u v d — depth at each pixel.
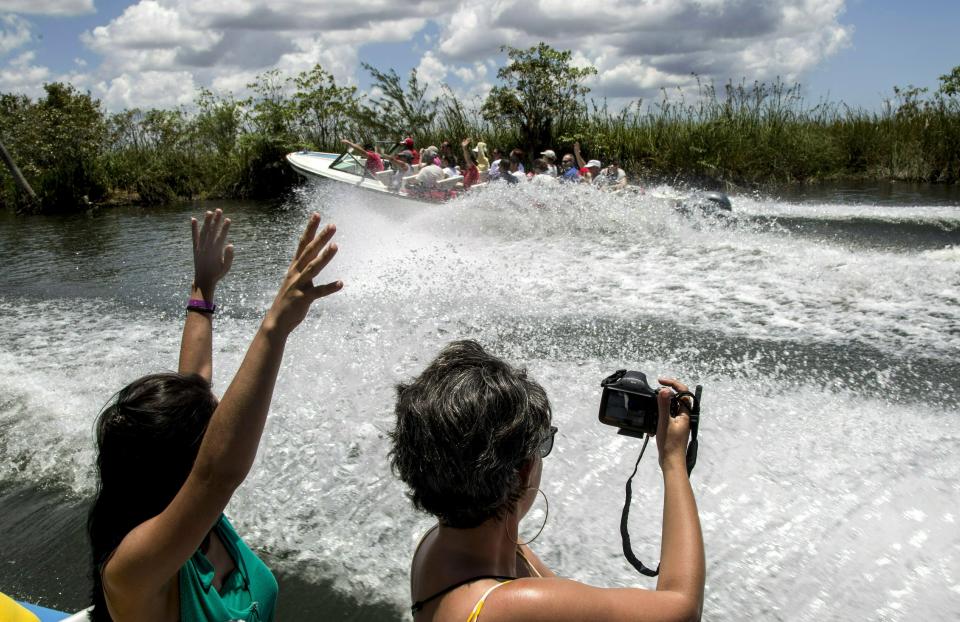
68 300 8.26
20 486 4.04
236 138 23.03
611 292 6.93
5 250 12.61
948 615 2.64
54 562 3.36
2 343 6.52
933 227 11.26
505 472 1.15
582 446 3.89
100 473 1.39
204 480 1.21
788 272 7.27
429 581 1.20
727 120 20.31
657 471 3.63
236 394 1.22
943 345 5.12
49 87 21.75
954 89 19.73
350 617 2.91
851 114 21.66
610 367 5.03
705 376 4.80
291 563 3.24
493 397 1.18
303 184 22.38
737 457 3.73
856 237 10.23
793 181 20.14
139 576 1.23
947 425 3.94
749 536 3.13
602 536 3.22
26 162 20.30
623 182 12.57
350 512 3.57
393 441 1.29
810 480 3.47
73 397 5.15
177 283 8.95
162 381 1.42
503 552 1.24
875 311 5.94
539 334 5.83
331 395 4.75
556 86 20.72
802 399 4.36
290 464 3.96
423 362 5.34
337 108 22.42
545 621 1.08
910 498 3.28
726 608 2.78
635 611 1.09
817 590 2.82
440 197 12.66
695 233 10.34
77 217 18.48
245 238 12.51
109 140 22.59
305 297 1.27
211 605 1.41
